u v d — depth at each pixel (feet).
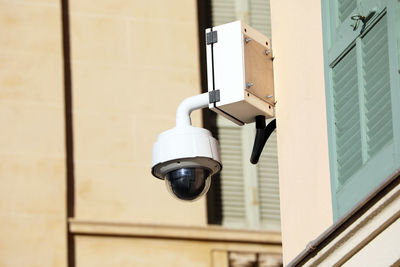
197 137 30.81
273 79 31.68
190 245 52.47
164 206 52.80
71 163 52.70
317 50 31.27
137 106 53.47
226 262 52.47
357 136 29.73
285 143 32.12
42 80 53.06
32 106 52.80
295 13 32.12
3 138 52.39
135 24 54.29
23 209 51.88
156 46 54.19
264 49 31.40
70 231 51.98
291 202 31.89
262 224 53.57
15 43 53.21
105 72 53.67
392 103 28.48
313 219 31.04
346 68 30.19
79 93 53.31
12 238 51.62
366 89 29.50
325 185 30.71
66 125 52.95
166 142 30.83
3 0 53.52
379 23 29.17
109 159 52.90
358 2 29.89
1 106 52.65
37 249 51.62
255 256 52.65
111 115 53.31
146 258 52.16
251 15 55.57
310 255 29.86
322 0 31.04
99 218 52.34
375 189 27.91
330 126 30.42
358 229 28.68
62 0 53.98
